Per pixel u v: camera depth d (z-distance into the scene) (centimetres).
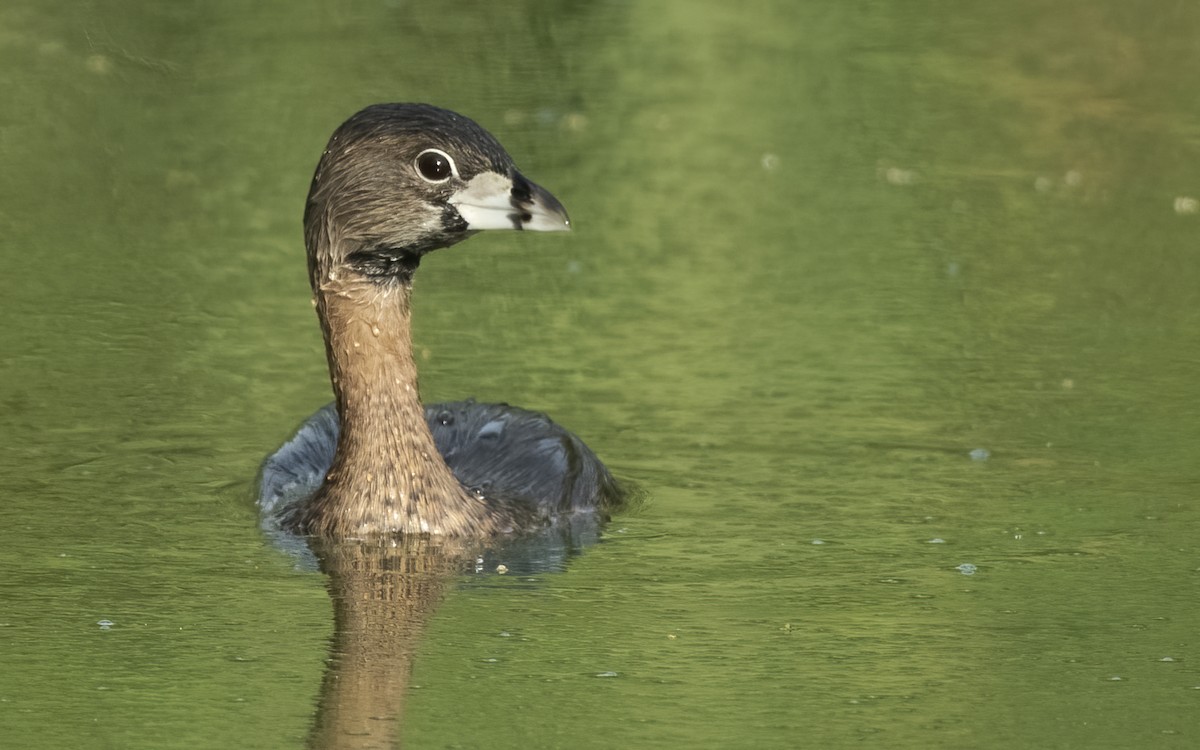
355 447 1272
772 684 1021
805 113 2561
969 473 1389
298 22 2883
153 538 1248
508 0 3094
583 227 2077
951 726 969
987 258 1984
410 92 2556
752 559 1221
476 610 1130
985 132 2488
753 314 1791
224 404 1521
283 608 1131
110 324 1719
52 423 1466
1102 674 1038
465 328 1736
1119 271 1942
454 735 953
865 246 2025
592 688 1014
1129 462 1409
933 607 1138
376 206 1254
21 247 1948
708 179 2262
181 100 2486
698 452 1434
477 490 1312
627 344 1697
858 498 1338
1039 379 1611
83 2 2861
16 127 2366
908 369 1636
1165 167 2341
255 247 1978
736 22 3034
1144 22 2992
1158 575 1190
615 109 2545
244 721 969
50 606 1127
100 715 976
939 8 3112
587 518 1304
